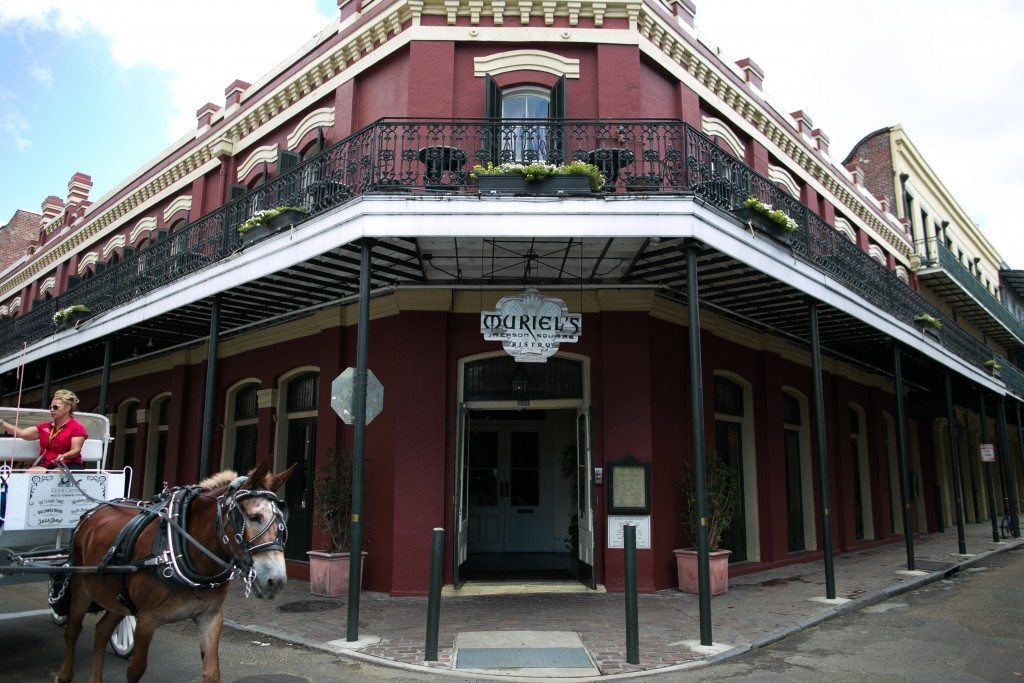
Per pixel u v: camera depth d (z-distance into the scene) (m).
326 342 10.94
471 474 12.94
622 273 9.58
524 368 10.05
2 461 6.25
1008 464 18.66
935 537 18.09
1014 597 9.81
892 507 17.67
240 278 9.10
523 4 10.35
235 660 6.30
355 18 11.54
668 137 10.09
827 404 14.30
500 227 7.55
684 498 10.07
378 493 9.76
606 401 9.73
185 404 13.77
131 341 13.43
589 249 8.59
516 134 9.59
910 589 10.36
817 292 9.79
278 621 7.77
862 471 16.11
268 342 12.20
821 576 10.98
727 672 6.08
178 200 15.35
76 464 6.79
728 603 8.87
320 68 11.88
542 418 13.18
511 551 12.75
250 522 4.21
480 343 9.97
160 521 4.60
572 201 7.61
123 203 17.52
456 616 7.96
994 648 6.94
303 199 8.95
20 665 6.02
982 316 24.77
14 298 25.33
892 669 6.20
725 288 9.93
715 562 9.44
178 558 4.36
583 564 9.81
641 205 7.61
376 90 10.99
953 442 15.06
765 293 10.11
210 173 14.66
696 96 11.49
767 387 12.23
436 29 10.30
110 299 12.43
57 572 5.19
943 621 8.19
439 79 10.14
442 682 5.75
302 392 11.84
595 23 10.42
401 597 9.09
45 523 5.80
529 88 10.35
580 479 10.08
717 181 8.47
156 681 5.61
